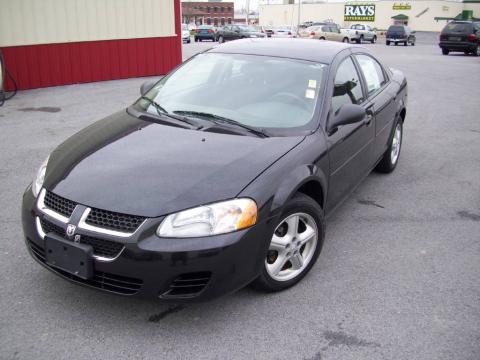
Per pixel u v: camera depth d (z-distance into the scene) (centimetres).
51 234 302
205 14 12038
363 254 409
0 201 495
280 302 338
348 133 412
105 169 321
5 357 279
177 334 303
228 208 292
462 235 452
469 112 1008
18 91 1130
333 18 7775
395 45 4072
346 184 429
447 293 356
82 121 843
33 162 619
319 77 412
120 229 287
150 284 285
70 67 1220
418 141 776
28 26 1133
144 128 375
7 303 328
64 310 322
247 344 296
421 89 1306
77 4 1198
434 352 294
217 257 286
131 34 1310
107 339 297
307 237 353
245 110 392
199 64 457
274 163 327
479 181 598
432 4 7000
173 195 293
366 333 309
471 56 2597
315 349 294
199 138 354
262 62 434
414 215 493
